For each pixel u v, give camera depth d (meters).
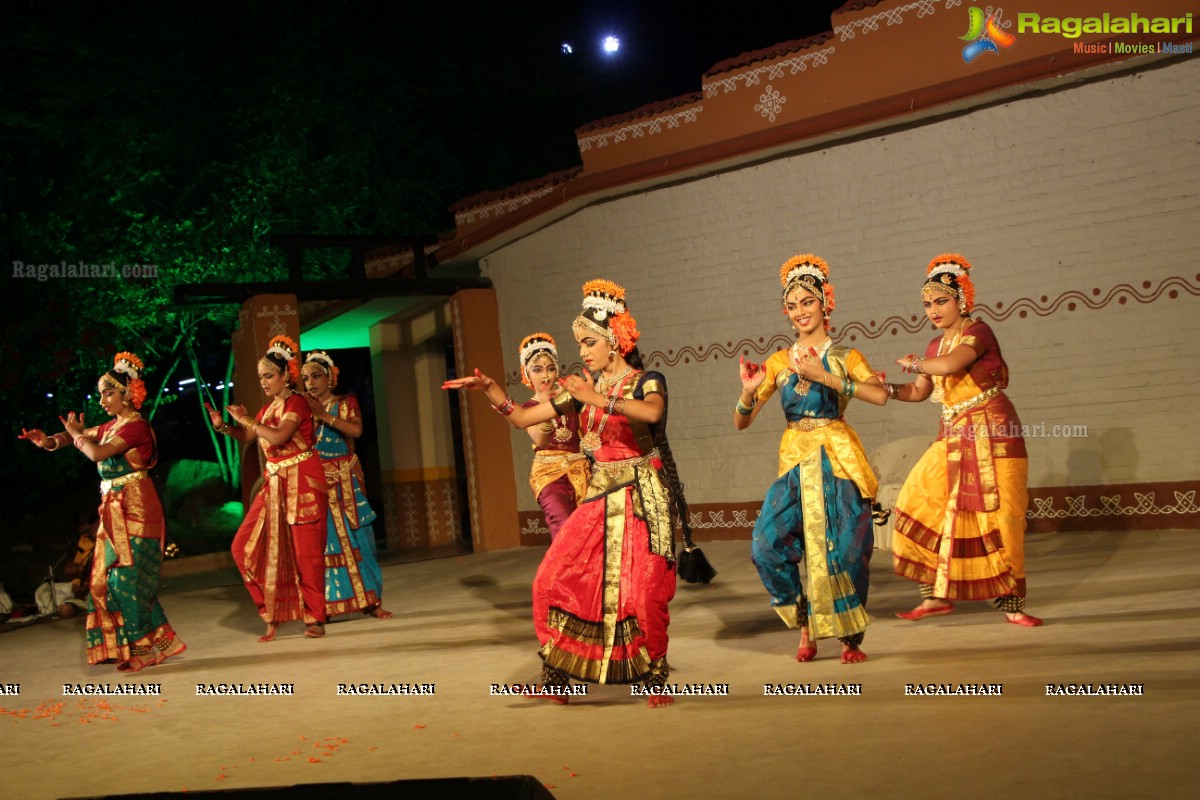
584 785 3.78
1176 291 8.41
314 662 6.64
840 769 3.71
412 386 14.44
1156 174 8.45
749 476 10.82
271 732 4.95
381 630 7.68
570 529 5.08
